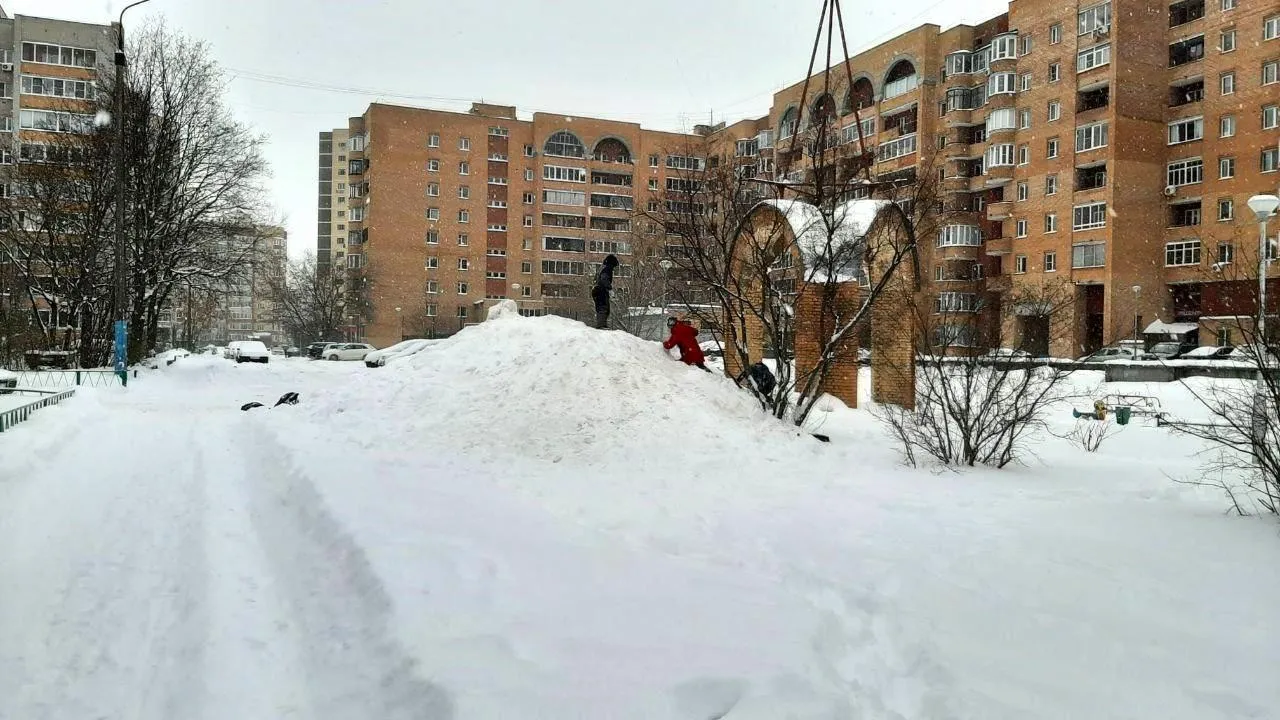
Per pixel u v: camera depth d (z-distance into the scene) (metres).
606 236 78.38
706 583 4.88
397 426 10.92
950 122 53.62
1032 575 5.16
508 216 76.88
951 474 9.49
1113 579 5.05
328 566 5.33
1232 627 4.21
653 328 35.94
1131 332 45.50
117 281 22.97
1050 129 49.00
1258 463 7.20
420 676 3.43
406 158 74.06
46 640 4.28
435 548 5.28
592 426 10.32
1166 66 47.03
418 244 74.44
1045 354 14.30
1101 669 3.72
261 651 4.11
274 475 8.63
